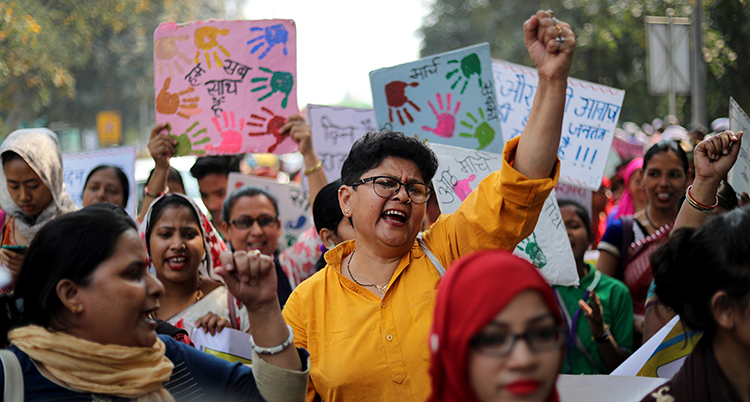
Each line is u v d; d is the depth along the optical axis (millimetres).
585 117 4184
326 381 2094
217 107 3930
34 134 3693
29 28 14383
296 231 5438
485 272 1168
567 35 1907
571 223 3512
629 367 2277
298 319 2230
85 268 1625
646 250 3715
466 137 3764
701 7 9266
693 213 2453
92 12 18422
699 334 1944
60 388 1624
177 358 1892
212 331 2914
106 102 27125
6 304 1766
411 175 2156
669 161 3834
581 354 3215
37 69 16750
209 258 3342
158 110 3939
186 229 3193
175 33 3947
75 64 19797
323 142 5117
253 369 1766
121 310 1643
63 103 24812
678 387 1793
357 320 2129
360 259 2256
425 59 3820
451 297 1197
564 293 3320
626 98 17266
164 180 3881
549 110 1943
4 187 3734
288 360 1738
